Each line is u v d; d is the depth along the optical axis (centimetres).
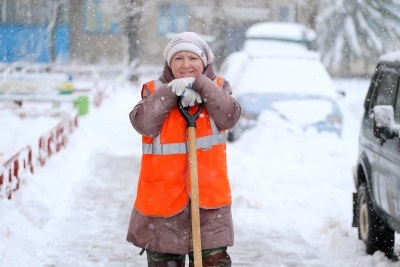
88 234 1600
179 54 952
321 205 1900
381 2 7225
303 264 1398
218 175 943
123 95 5553
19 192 1647
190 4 8919
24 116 3378
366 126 1449
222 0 7712
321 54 7369
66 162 2353
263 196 1981
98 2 8419
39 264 1356
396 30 7256
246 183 2145
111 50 8519
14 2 7600
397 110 1327
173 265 970
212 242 935
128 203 1928
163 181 936
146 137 948
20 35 7581
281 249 1505
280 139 2825
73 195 1998
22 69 4716
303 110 2916
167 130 938
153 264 972
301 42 4247
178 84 916
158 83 971
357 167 1491
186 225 944
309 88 3034
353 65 7612
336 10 7325
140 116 921
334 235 1536
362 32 7275
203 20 8894
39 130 2873
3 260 1291
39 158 2050
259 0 8494
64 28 8325
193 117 922
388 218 1273
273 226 1689
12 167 1669
